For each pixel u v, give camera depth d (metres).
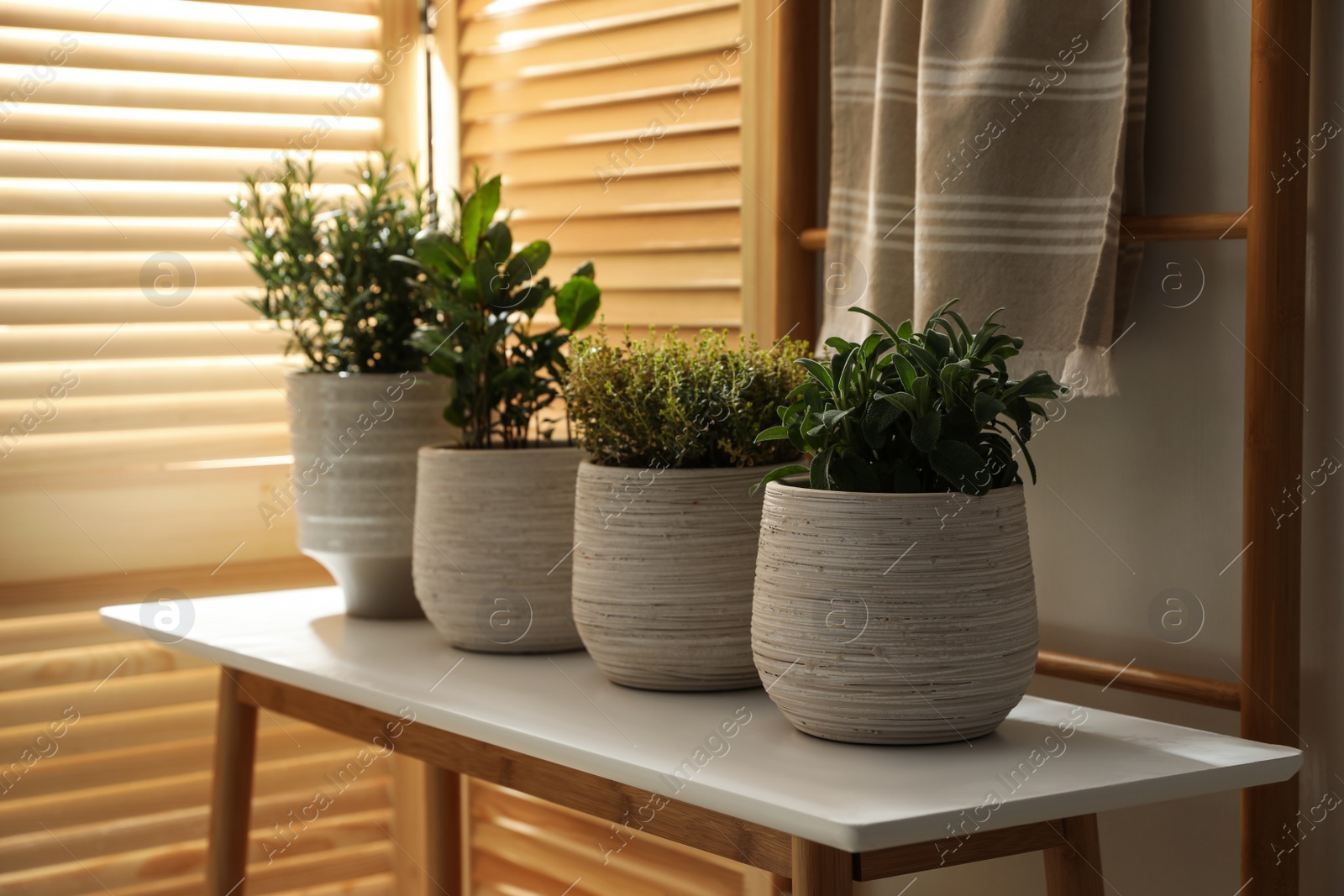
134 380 1.66
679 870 1.56
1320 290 0.94
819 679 0.88
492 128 1.71
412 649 1.25
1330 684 0.95
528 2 1.64
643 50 1.50
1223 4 0.99
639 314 1.54
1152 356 1.05
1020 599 0.89
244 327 1.72
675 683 1.06
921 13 1.13
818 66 1.31
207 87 1.67
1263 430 0.93
